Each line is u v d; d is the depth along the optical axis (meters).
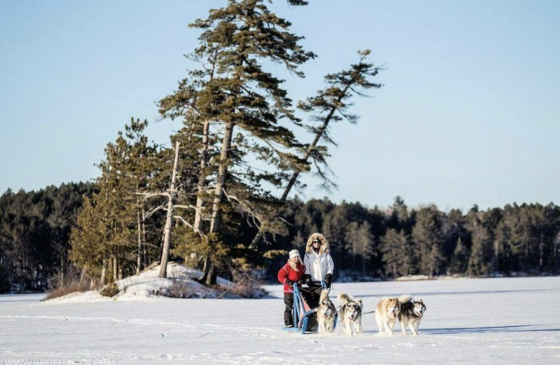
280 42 40.19
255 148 41.28
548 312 23.02
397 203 169.25
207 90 39.03
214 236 38.72
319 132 47.50
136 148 46.94
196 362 11.48
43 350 13.66
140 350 13.40
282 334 16.30
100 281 44.69
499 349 12.44
